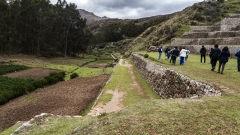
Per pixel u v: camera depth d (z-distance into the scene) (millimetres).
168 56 30531
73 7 94375
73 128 10008
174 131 7070
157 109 9258
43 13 77312
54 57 81062
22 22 71062
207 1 74750
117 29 180625
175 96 16375
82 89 26266
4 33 67812
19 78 34469
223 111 8750
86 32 102562
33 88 27938
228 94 11086
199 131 7039
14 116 17234
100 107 16312
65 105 19219
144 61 33531
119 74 33438
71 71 46625
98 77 36406
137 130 7195
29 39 76625
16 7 69688
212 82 13258
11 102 22234
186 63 24797
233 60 27906
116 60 73188
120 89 22734
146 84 25906
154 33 80188
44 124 11008
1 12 64250
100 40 166375
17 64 52688
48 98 22422
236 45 33875
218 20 62062
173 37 62250
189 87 14344
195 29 53219
